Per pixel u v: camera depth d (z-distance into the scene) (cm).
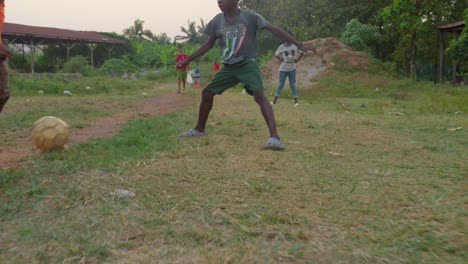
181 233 225
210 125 632
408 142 521
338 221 247
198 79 2197
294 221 245
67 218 246
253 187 311
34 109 863
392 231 232
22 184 314
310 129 627
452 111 886
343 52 2027
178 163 383
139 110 912
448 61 2719
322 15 3528
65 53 4762
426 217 254
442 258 200
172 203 275
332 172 363
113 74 3925
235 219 248
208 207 268
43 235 218
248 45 491
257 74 491
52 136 424
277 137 471
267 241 219
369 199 289
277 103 1145
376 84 1702
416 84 1725
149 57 5203
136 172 350
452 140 537
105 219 245
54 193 292
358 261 197
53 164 372
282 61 1067
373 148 480
